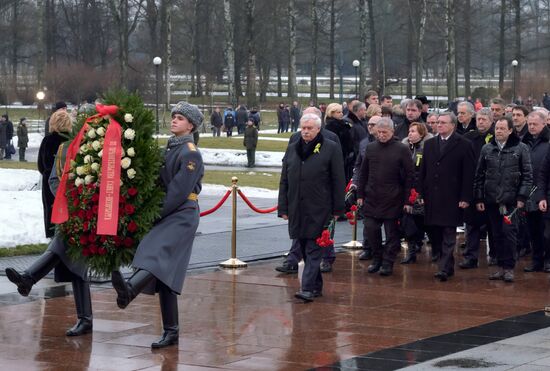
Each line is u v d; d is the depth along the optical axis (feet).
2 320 34.65
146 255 29.50
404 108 58.65
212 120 184.44
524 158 44.09
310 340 32.14
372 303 38.96
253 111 187.73
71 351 30.19
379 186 45.29
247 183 95.66
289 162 38.83
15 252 49.60
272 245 54.13
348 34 333.62
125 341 31.68
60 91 229.04
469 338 32.37
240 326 34.30
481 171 45.19
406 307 38.24
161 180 30.45
